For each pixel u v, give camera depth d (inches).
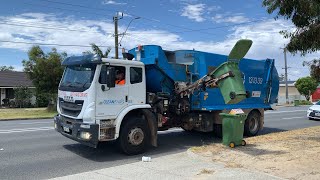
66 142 478.3
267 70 606.9
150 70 453.1
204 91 485.1
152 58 444.8
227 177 279.3
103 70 379.6
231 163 329.1
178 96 466.9
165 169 312.0
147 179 279.7
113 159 379.2
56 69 1189.7
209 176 283.4
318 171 294.5
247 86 565.6
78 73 399.2
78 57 397.7
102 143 464.4
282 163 324.2
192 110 491.8
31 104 1557.6
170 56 493.4
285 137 490.0
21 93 1517.0
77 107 384.5
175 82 466.6
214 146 420.2
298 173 289.1
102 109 377.7
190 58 496.1
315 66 461.4
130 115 410.9
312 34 397.7
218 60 506.6
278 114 1123.3
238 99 401.7
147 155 401.7
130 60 415.2
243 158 348.5
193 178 279.9
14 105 1515.7
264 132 643.5
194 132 588.4
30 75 1228.5
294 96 2716.5
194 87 446.9
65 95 408.5
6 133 573.6
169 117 466.3
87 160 374.0
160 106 447.5
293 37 415.5
